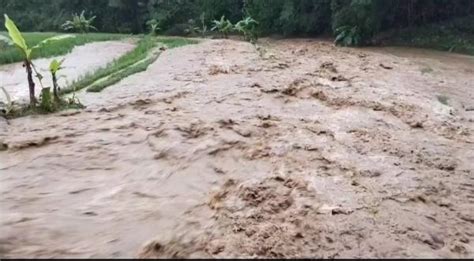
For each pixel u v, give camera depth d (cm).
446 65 1566
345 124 808
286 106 921
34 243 400
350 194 523
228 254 391
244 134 727
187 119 798
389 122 837
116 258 380
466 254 413
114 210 470
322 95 1001
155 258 381
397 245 419
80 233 421
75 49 1666
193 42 1995
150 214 462
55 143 676
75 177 557
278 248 404
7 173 564
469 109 977
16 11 3216
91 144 671
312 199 505
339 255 398
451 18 2436
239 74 1222
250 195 509
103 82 1080
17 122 778
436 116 895
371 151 679
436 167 630
